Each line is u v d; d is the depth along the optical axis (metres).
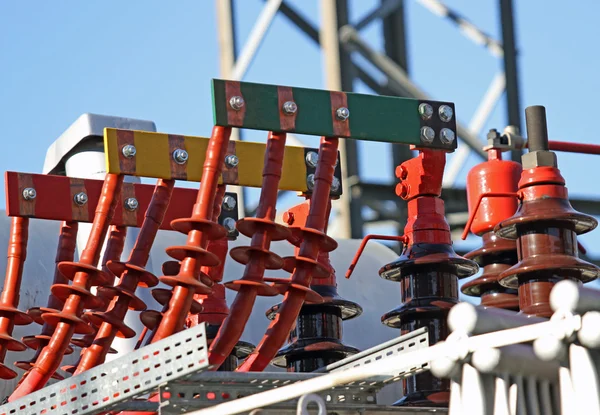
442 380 14.76
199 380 12.16
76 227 16.89
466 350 9.90
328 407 12.96
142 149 15.12
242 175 16.44
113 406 12.92
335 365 13.92
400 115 14.90
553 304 9.79
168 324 13.58
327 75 37.84
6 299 16.02
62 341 14.48
